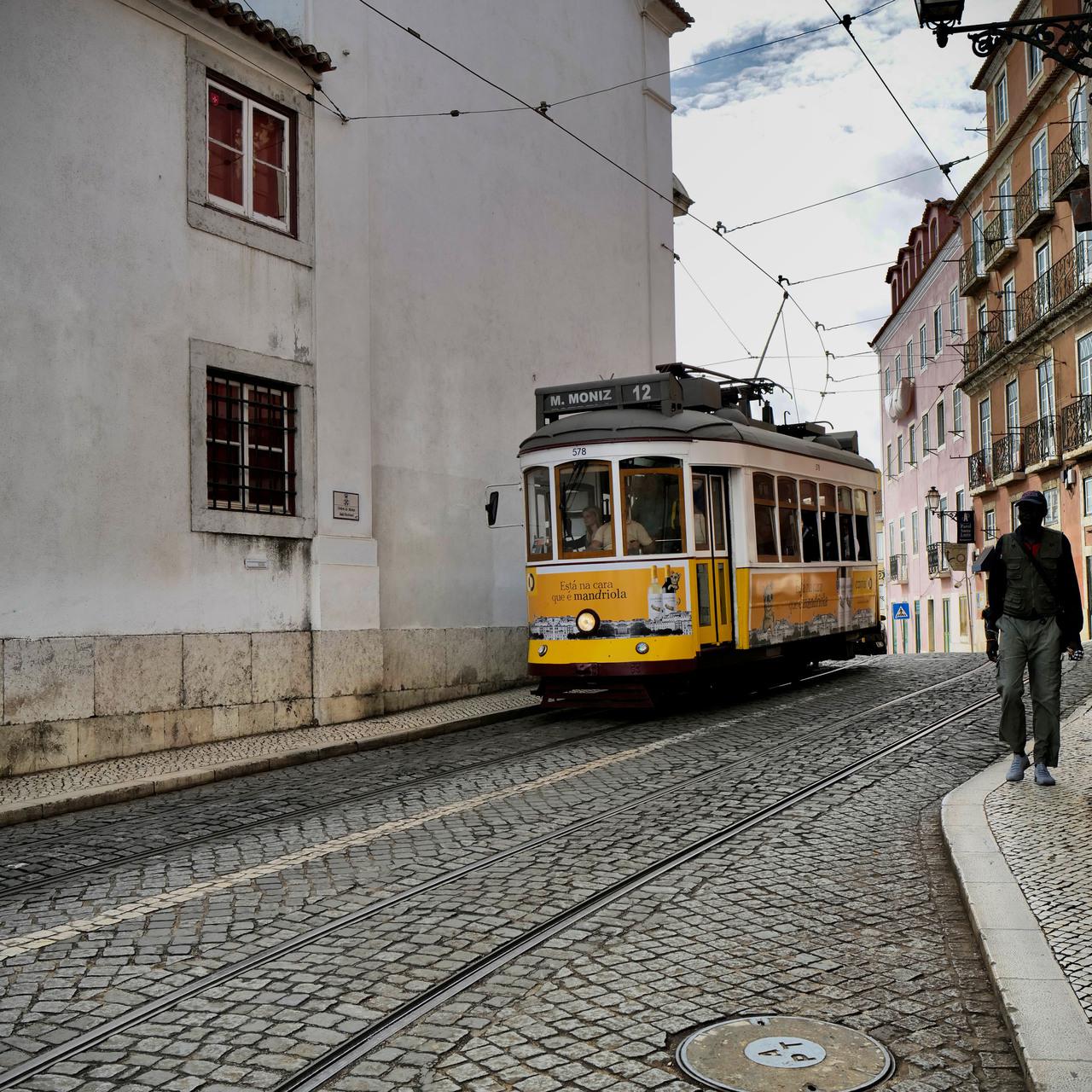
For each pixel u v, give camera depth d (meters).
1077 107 28.80
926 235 44.38
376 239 15.13
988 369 36.03
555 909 5.56
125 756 10.82
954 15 7.74
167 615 11.39
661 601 12.19
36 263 10.45
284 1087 3.68
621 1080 3.69
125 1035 4.15
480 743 11.60
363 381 14.01
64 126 10.76
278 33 12.73
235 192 12.63
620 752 10.27
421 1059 3.88
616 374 21.09
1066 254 29.66
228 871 6.55
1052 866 5.66
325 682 12.98
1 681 9.88
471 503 16.50
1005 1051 3.87
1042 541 7.67
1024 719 7.82
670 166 23.77
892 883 5.94
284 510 13.02
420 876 6.26
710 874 6.15
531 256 18.64
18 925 5.64
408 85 15.91
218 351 12.09
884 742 10.33
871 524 18.03
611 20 21.83
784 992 4.44
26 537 10.21
